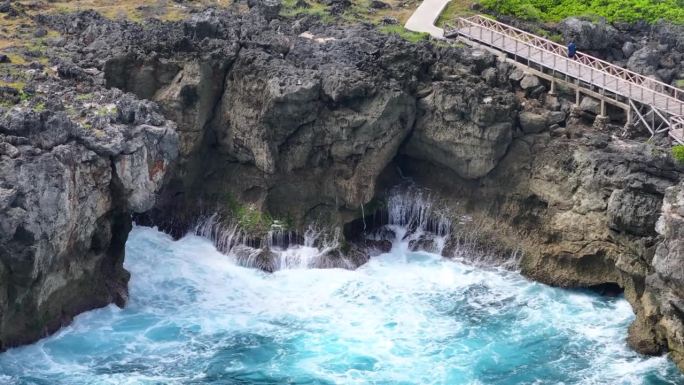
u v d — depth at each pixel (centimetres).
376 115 6269
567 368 5275
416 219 6762
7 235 4972
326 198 6575
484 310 5897
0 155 5081
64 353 5372
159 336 5597
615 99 6419
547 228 6234
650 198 5462
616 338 5562
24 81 6169
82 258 5662
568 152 6181
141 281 6162
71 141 5416
